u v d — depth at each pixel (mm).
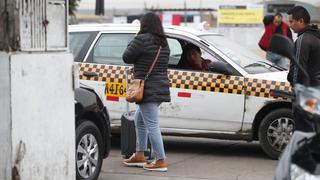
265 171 18906
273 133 20234
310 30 16453
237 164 19953
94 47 22141
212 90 20469
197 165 19750
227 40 22703
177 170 18938
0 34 12914
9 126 12867
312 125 9188
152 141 18281
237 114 20344
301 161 8680
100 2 33844
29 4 13344
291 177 8711
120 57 21812
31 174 13492
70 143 14812
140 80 17562
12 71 12812
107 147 17328
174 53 21188
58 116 14359
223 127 20547
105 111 17125
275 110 20156
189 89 20656
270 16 33438
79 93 16109
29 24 13367
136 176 18000
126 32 22031
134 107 21281
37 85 13594
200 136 20859
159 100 17781
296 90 9406
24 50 13219
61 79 14414
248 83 20219
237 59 20922
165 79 17969
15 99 12914
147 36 17469
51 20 14078
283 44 9633
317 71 16312
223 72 20375
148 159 19266
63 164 14602
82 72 21859
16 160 13023
